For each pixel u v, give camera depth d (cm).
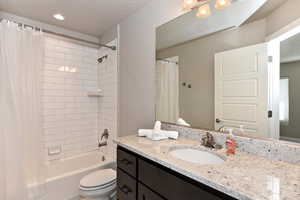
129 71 202
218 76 122
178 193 81
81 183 161
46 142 223
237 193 58
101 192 157
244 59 108
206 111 129
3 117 161
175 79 151
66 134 241
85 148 260
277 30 94
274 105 95
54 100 230
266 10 98
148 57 174
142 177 105
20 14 196
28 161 176
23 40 176
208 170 76
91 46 266
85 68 260
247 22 106
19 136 168
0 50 163
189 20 139
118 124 222
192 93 138
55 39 230
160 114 163
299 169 78
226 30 117
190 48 139
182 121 146
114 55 230
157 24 164
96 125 272
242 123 109
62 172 222
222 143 115
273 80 95
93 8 184
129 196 117
